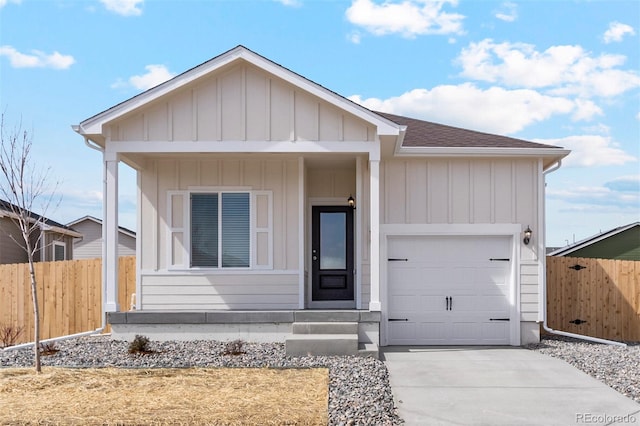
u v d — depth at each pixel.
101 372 8.02
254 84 10.33
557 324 13.56
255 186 11.56
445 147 11.78
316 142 10.29
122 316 10.27
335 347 9.22
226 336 10.30
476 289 12.04
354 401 6.63
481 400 7.07
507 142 12.48
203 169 11.57
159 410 6.31
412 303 12.03
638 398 7.16
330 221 12.94
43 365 8.49
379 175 11.34
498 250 12.10
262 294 11.41
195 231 11.54
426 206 11.99
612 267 13.24
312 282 12.81
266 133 10.29
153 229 11.50
